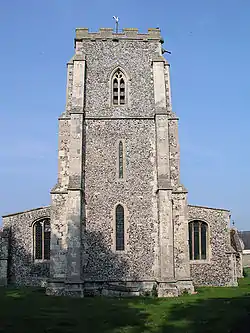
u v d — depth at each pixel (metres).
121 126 26.83
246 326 14.84
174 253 25.00
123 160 26.36
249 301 20.73
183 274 24.84
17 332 14.40
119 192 25.88
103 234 25.31
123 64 28.19
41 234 30.34
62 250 24.83
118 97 27.55
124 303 20.97
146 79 27.95
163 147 25.98
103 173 26.11
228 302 20.58
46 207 30.44
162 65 27.83
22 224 30.42
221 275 29.17
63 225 25.16
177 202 25.70
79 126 26.19
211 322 15.78
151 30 28.94
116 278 24.81
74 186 25.00
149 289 24.58
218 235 29.77
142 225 25.50
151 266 24.98
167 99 27.58
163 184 25.28
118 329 14.91
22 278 29.69
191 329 14.73
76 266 24.11
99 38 28.56
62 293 24.20
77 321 16.36
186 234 25.31
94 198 25.75
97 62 28.19
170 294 23.64
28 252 30.00
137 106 27.31
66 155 26.27
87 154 26.33
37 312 18.28
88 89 27.58
